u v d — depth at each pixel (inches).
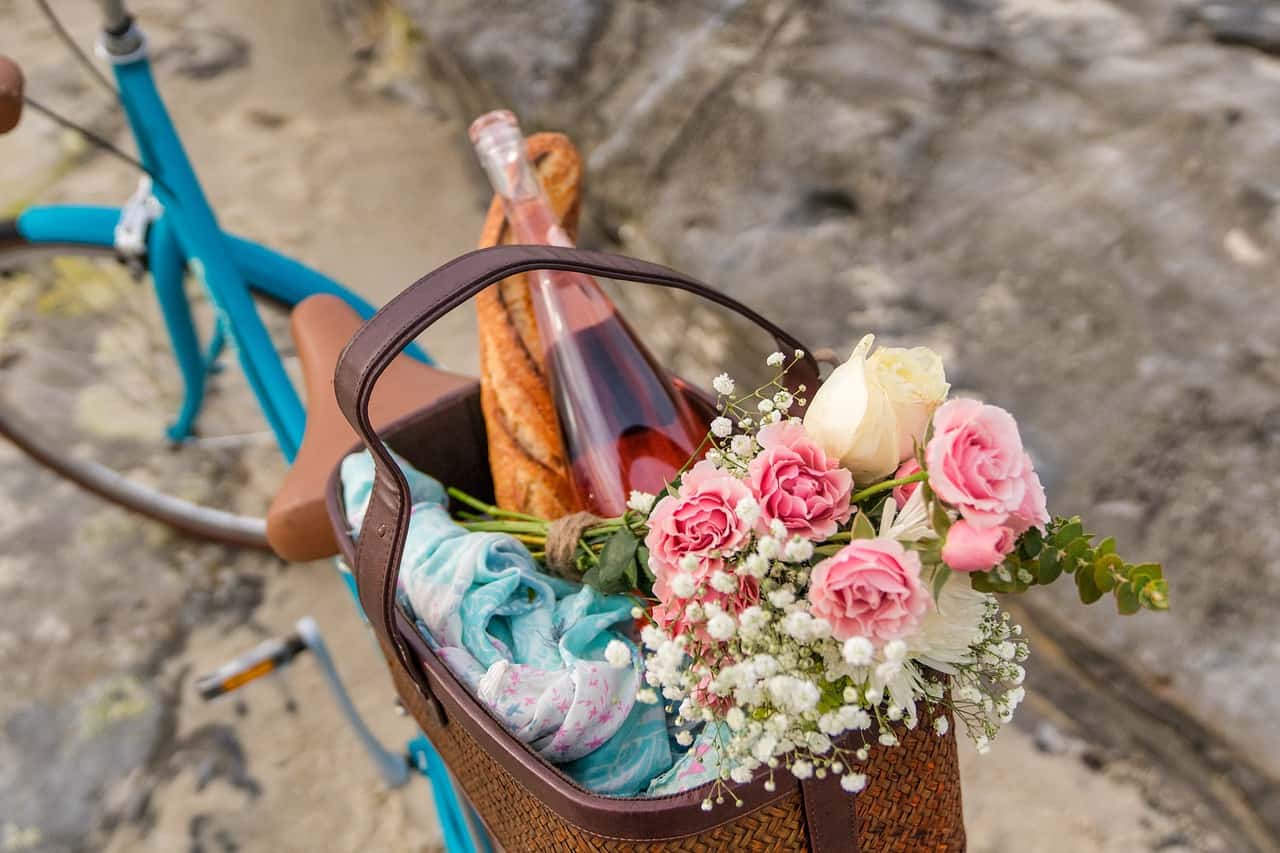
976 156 63.6
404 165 96.0
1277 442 52.3
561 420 35.7
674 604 23.4
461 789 30.9
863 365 23.1
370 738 54.5
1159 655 51.6
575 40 79.7
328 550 40.9
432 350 81.0
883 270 62.9
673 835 22.1
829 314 62.3
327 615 69.8
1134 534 52.8
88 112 101.6
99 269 84.1
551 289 36.2
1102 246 58.4
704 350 71.0
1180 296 55.9
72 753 63.7
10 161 97.9
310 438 41.6
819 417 23.0
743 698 21.9
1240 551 51.3
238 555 73.7
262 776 62.0
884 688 23.1
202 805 61.0
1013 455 20.8
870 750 24.2
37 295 86.4
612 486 34.3
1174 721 52.5
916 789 25.8
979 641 23.0
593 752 26.7
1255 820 50.8
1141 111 60.8
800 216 66.6
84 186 95.6
